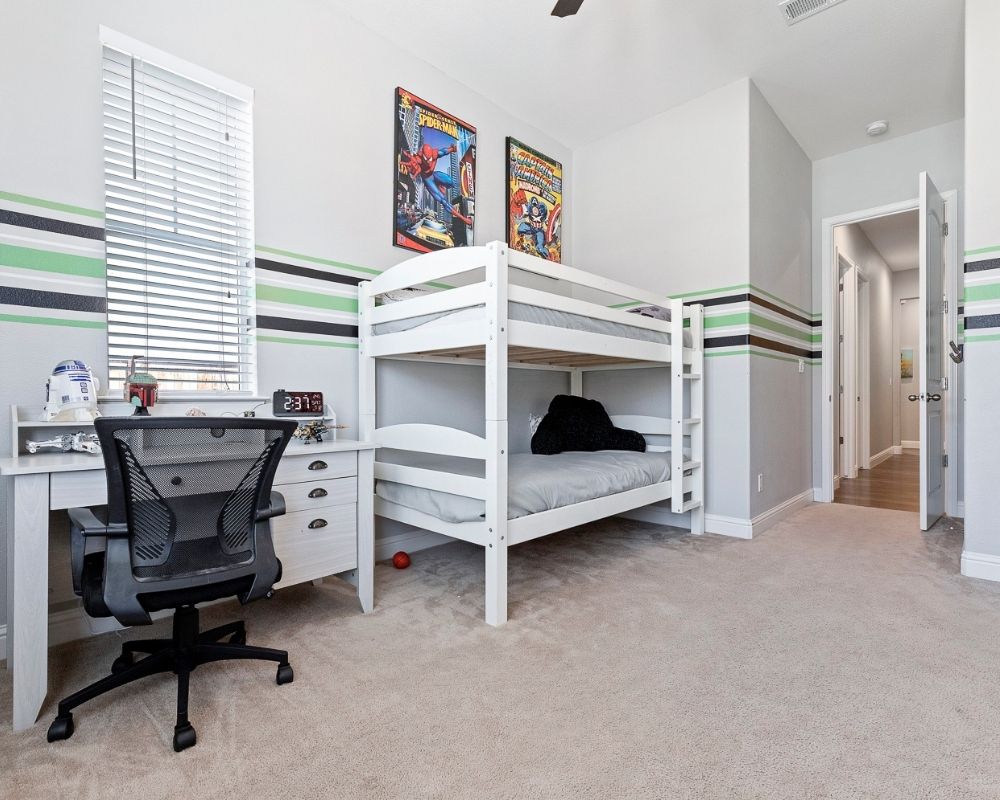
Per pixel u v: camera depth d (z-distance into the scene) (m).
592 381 3.97
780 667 1.65
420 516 2.37
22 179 1.74
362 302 2.62
